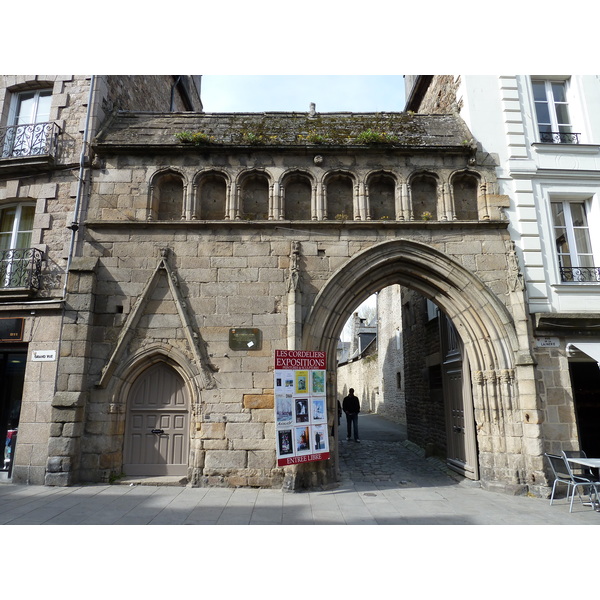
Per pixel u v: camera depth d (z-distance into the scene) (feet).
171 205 31.45
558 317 28.50
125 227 29.81
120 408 27.84
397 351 79.97
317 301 28.60
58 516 20.66
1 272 30.76
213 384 27.58
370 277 30.27
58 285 29.66
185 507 22.30
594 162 32.45
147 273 29.27
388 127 33.35
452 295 29.99
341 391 140.87
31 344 28.71
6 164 31.48
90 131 31.86
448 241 30.19
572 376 30.40
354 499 24.56
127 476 27.58
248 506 22.65
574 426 27.71
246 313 28.73
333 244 29.81
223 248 29.63
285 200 31.12
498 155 31.99
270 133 32.40
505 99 33.09
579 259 31.99
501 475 27.17
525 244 30.42
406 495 25.75
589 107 33.71
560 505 23.76
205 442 26.96
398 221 29.89
